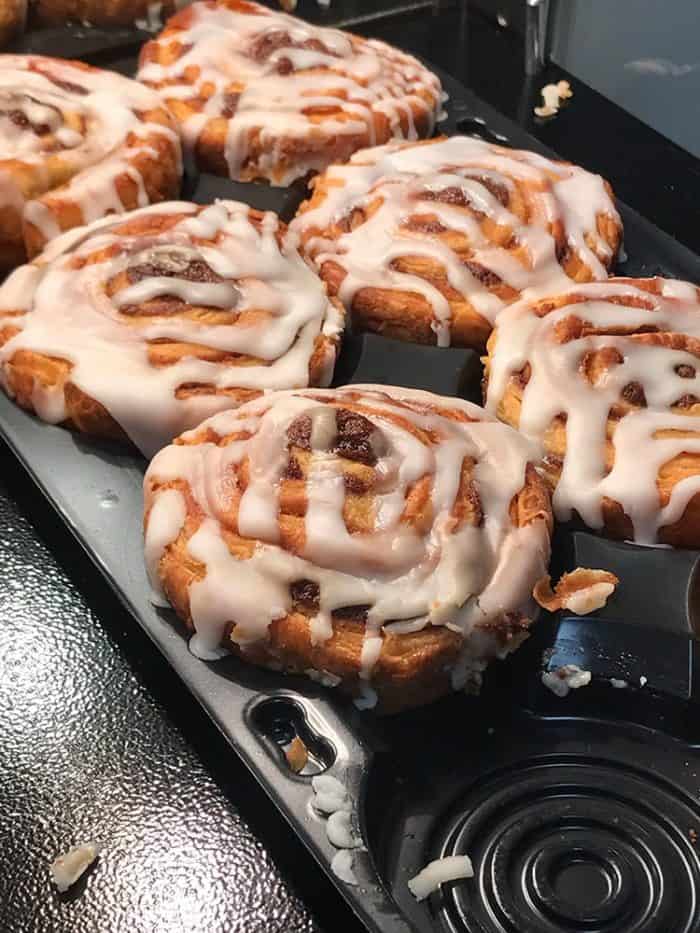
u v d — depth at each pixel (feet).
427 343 1.25
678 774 0.93
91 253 1.21
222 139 1.44
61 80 1.44
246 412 1.03
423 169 1.36
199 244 1.22
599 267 1.28
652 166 1.59
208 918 0.84
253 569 0.92
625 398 1.08
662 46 1.63
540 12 1.68
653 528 1.02
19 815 0.90
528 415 1.07
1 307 1.18
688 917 0.84
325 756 0.88
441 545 0.93
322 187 1.37
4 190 1.28
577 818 0.90
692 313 1.16
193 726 0.95
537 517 0.97
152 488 0.99
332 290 1.25
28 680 0.98
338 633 0.91
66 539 1.09
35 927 0.84
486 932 0.83
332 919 0.84
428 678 0.92
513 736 0.95
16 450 1.11
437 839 0.88
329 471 0.95
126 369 1.10
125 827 0.89
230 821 0.89
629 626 0.96
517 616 0.93
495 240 1.28
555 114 1.68
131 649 1.01
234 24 1.59
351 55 1.56
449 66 1.77
